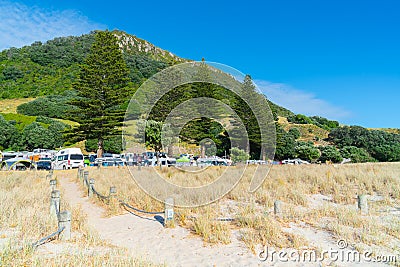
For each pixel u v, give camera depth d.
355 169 13.18
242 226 5.42
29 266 3.24
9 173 14.25
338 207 6.64
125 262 3.56
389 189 8.35
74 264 3.35
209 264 3.95
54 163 22.20
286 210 6.37
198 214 6.19
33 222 4.86
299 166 16.12
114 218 6.50
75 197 9.25
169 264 3.94
